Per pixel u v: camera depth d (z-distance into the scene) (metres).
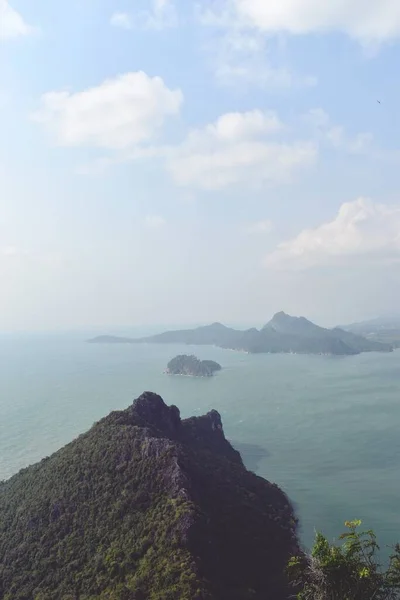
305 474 167.50
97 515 97.38
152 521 91.12
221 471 134.00
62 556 89.44
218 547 90.81
